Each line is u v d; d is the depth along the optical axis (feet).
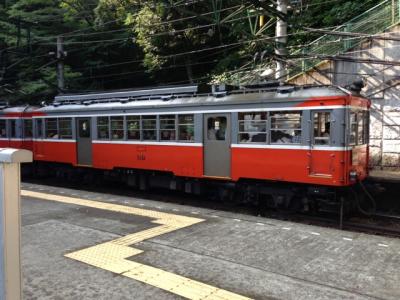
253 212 35.81
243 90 35.96
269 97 33.47
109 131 45.62
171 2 58.65
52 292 16.48
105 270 18.71
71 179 53.57
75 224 26.84
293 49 57.11
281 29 46.98
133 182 46.50
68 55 91.76
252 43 51.93
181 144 39.22
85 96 50.31
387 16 51.49
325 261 19.79
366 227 30.35
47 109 53.11
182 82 90.38
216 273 18.30
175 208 31.86
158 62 80.43
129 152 43.80
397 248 21.74
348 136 30.35
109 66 95.86
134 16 78.48
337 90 30.68
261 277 17.84
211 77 78.74
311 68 53.78
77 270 18.75
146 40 76.89
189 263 19.56
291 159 32.45
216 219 28.14
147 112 41.83
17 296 9.44
